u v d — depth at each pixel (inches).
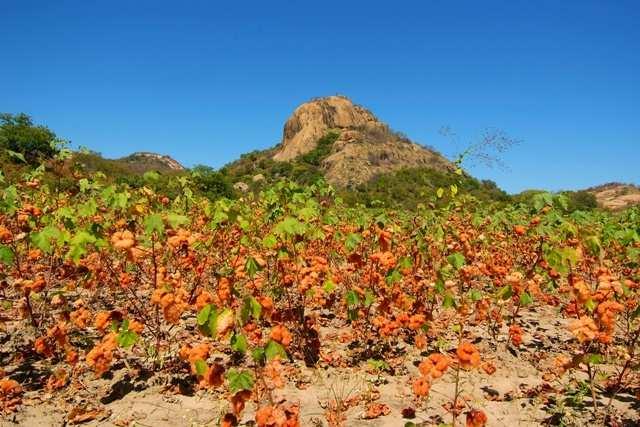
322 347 232.5
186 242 207.3
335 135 5723.4
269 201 273.3
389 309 221.3
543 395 188.1
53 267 260.4
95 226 186.5
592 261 287.4
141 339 221.9
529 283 241.6
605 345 229.6
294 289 294.5
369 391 183.3
